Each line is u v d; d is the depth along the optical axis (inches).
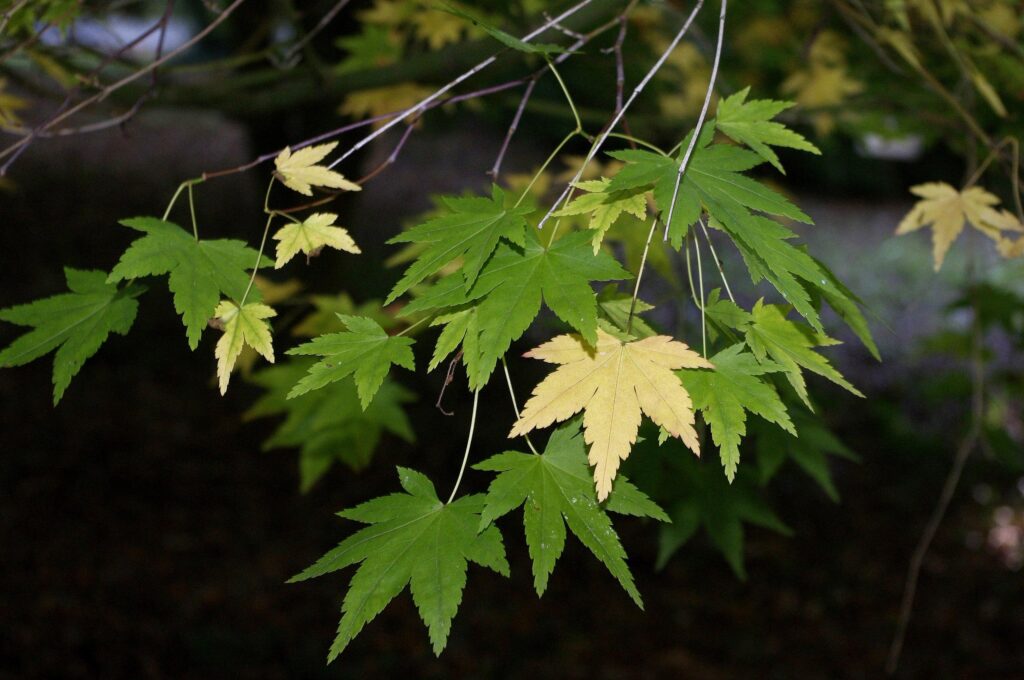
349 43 129.4
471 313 50.1
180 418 308.2
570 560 260.4
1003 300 140.9
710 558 269.0
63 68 99.3
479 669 216.1
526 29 105.7
